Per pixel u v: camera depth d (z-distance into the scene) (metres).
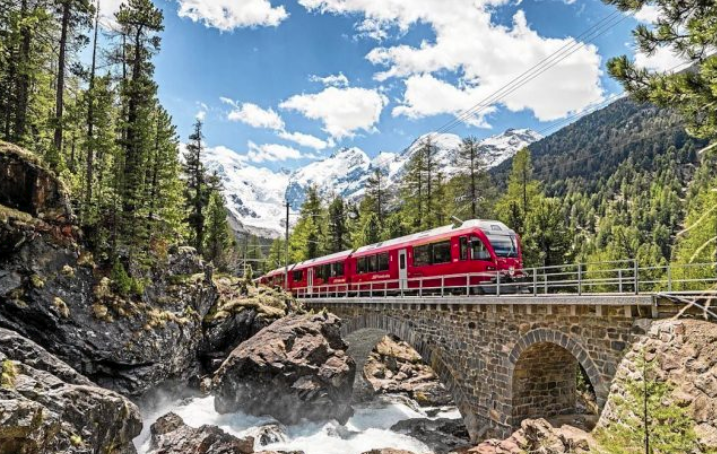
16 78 26.89
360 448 23.14
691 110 9.00
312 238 62.84
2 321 18.48
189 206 49.72
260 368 24.36
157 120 33.38
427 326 24.48
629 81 9.73
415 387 36.41
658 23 9.09
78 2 27.72
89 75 30.64
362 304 30.48
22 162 20.28
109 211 26.02
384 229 59.88
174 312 27.42
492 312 20.39
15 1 28.02
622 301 14.70
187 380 27.84
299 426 24.64
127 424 15.57
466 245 24.55
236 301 33.22
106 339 21.61
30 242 19.80
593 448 11.68
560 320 17.14
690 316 13.34
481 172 47.75
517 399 19.12
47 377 13.58
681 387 12.17
